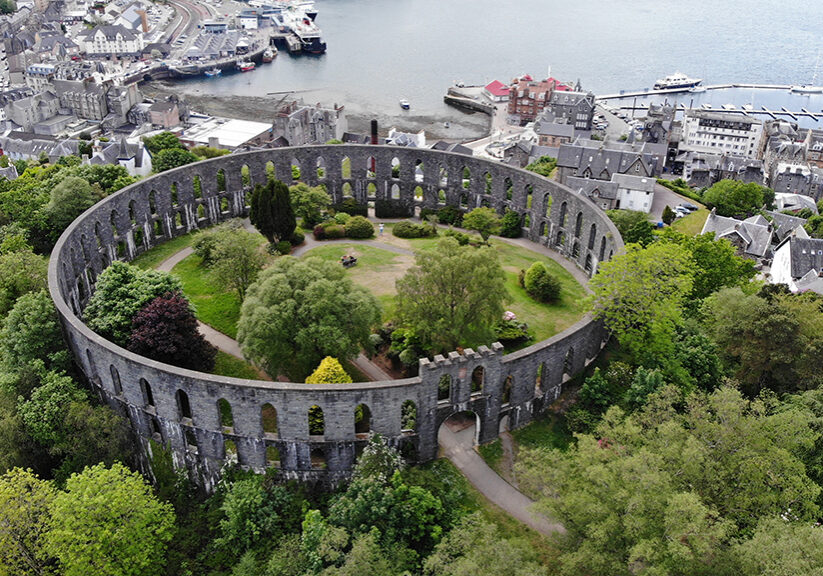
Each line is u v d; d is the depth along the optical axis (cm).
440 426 8800
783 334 9375
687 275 10269
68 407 8556
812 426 8150
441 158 14975
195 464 8531
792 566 5772
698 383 9556
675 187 19462
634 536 6288
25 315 9244
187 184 13938
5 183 14450
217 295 11744
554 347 8794
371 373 9844
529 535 7581
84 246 11738
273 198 12962
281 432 8019
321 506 8112
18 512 7275
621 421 7944
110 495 7281
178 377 7912
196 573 7650
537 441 8794
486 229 13812
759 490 7181
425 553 7306
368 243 13950
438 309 9381
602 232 12262
